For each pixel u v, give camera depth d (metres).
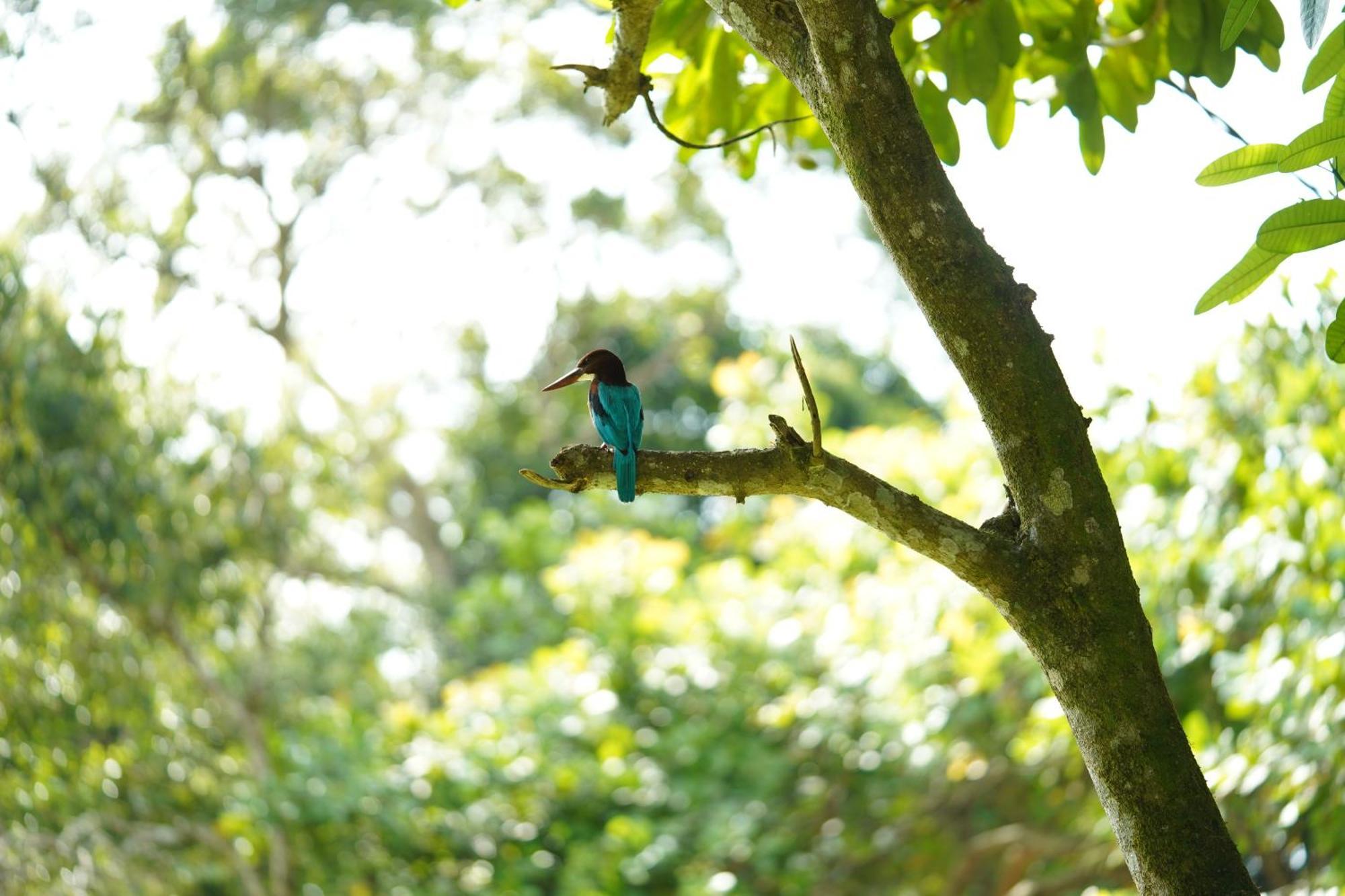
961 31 5.39
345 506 16.73
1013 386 3.43
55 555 12.62
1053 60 5.61
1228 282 3.73
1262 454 9.23
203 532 14.28
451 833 12.78
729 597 14.55
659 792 13.27
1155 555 9.62
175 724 13.55
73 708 12.55
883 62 3.51
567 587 15.27
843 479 3.54
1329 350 3.58
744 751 13.43
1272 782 7.74
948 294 3.45
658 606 14.20
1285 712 7.60
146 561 13.23
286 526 15.41
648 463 3.74
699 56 5.65
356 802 12.25
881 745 13.23
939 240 3.46
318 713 14.90
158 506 13.55
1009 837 12.41
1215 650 9.55
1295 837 8.55
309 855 12.57
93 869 11.92
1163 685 3.33
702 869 12.84
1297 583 8.43
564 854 13.21
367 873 12.89
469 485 26.80
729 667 13.93
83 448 13.14
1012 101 5.57
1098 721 3.31
